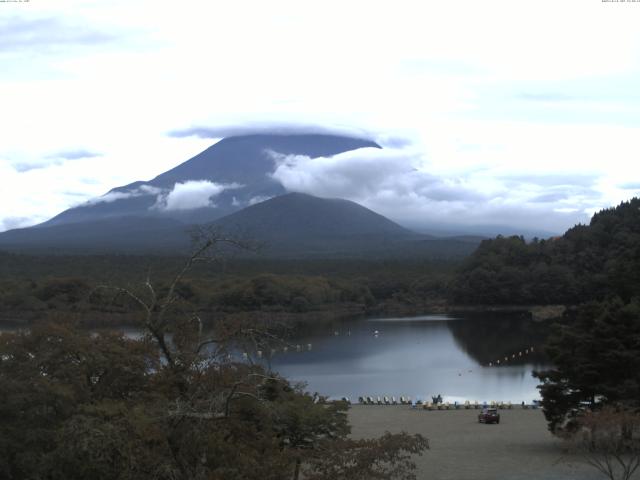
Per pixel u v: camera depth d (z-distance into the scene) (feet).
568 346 201.26
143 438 91.81
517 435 220.23
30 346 138.82
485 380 402.31
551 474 160.15
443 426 242.99
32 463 109.50
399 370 440.45
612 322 199.41
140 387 134.92
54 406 121.29
